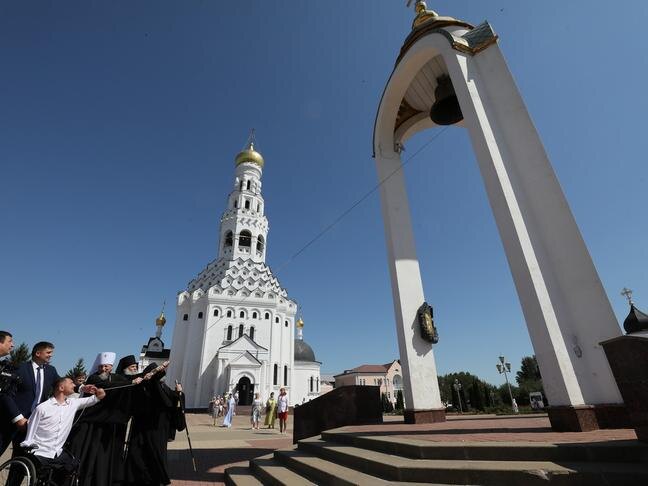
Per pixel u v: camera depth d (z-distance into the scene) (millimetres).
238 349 46219
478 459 4672
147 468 5746
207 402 44312
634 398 4227
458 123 13688
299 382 59500
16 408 5316
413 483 4492
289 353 54438
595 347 6242
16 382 5570
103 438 5637
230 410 24391
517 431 6023
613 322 6238
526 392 43031
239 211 60719
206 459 10055
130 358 7082
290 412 36344
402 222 12156
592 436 4879
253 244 59031
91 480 5281
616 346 4484
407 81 12359
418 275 11469
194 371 46781
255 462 8086
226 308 50281
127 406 5902
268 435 17250
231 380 43500
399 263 11375
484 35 9250
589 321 6398
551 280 6789
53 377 6281
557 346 6043
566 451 4211
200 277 55844
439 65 12102
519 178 7723
